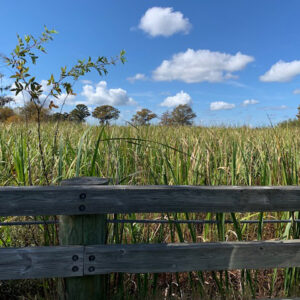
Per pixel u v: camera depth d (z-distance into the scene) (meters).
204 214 2.60
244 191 1.75
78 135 4.38
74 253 1.59
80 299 1.65
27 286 2.16
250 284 2.06
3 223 1.78
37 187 1.57
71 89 2.08
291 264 1.83
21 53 1.90
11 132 4.60
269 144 3.58
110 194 1.61
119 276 1.95
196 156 2.79
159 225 2.48
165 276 2.35
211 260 1.75
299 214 2.12
